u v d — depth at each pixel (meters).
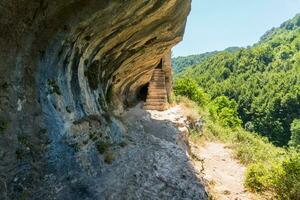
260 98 76.88
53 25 6.65
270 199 9.51
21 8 5.89
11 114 5.79
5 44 5.81
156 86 18.59
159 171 8.33
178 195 7.60
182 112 18.17
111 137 8.95
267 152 16.11
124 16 7.92
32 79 6.37
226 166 12.95
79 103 7.92
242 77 97.88
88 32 7.62
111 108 12.03
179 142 12.55
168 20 9.51
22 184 5.68
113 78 12.02
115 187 7.05
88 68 8.92
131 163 8.26
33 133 6.13
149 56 12.39
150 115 15.63
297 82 78.19
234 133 20.02
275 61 102.94
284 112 69.69
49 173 6.18
